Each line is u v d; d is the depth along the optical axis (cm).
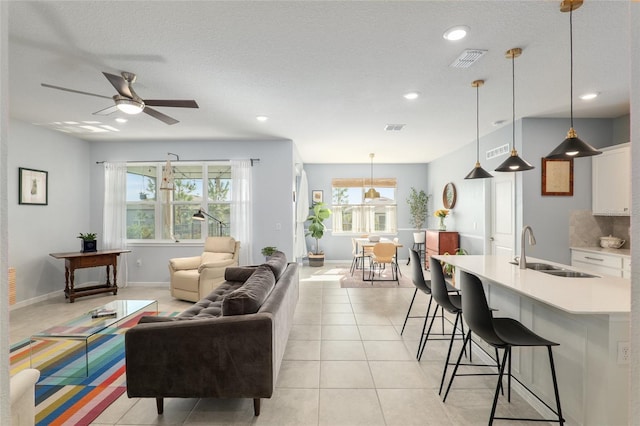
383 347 328
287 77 320
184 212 609
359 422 213
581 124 456
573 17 225
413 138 578
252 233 594
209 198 608
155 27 235
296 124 487
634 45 63
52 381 267
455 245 663
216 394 212
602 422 177
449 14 221
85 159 590
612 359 172
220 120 465
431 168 845
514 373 254
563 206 455
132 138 577
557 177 454
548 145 455
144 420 216
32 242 486
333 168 883
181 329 213
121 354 319
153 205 607
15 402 138
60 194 536
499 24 233
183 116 446
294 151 633
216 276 486
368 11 218
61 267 538
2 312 67
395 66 297
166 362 212
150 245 597
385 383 260
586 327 186
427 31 241
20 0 204
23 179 470
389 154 743
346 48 265
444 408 228
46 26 232
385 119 461
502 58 282
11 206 456
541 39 253
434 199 821
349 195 888
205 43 257
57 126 495
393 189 885
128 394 213
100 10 215
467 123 481
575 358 195
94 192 600
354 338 351
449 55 277
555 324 212
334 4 211
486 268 288
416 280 336
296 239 806
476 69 304
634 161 63
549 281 234
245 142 596
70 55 274
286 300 290
